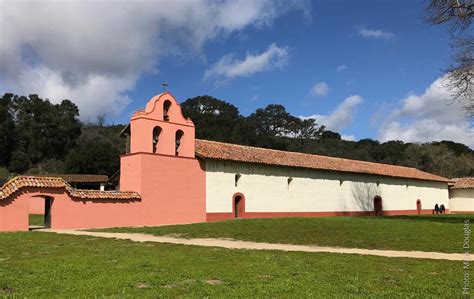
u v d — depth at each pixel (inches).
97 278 404.2
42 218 1631.4
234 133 3437.5
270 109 4493.1
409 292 360.8
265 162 1529.3
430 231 892.6
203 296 341.7
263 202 1533.0
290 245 714.2
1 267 465.4
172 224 1203.9
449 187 2571.4
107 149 3019.2
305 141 4274.1
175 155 1306.6
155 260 517.3
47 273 430.0
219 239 807.1
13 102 3560.5
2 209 959.6
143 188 1217.4
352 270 457.1
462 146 4119.1
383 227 989.2
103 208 1132.5
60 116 3649.1
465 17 1134.4
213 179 1398.9
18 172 3282.5
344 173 1866.4
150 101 1290.6
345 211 1846.7
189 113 3580.2
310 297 338.0
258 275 427.2
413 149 3772.1
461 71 1168.8
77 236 836.6
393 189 2138.3
